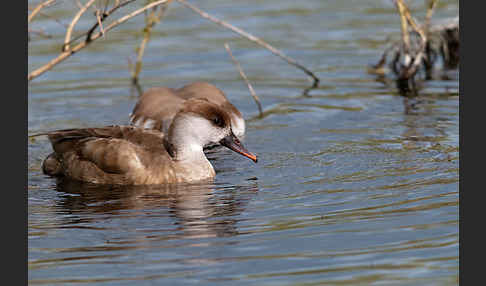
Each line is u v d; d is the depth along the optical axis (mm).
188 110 13945
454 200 11977
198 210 12078
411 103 18141
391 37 22469
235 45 22422
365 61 21359
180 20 24250
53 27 22656
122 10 17875
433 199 12078
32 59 20938
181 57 21641
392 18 24125
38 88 19562
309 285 9148
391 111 17594
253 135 16484
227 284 9273
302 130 16625
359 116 17359
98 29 22359
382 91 19219
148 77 20328
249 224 11305
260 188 13117
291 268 9648
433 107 17734
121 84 19922
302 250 10211
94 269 9836
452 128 16141
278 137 16250
